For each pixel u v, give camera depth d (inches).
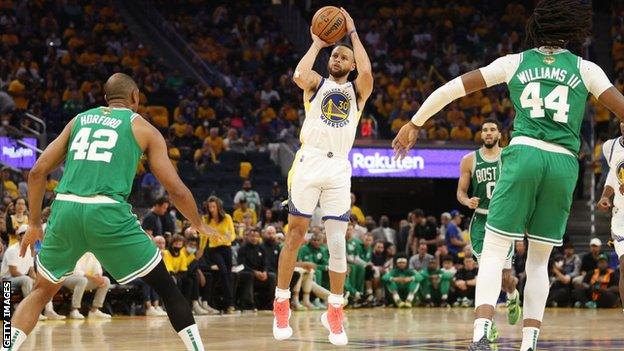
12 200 679.1
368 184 1095.6
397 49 1334.9
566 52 265.9
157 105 1139.3
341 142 332.5
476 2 1457.9
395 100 1190.9
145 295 650.2
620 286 426.9
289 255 337.1
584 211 1048.2
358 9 1427.2
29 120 973.2
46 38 1197.1
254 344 397.1
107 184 253.1
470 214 1123.9
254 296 737.0
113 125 259.3
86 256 613.6
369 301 812.0
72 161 257.1
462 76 268.2
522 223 259.3
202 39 1326.3
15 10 1217.4
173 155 979.3
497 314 669.3
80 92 1060.5
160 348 381.4
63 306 643.5
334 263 335.9
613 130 1105.4
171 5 1413.6
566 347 384.2
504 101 1178.6
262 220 868.0
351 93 332.5
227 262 701.3
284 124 1122.7
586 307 820.0
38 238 261.7
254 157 1022.4
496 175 418.9
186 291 668.1
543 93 259.8
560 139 258.2
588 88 262.7
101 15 1278.3
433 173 1014.4
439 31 1386.6
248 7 1419.8
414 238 884.0
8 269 590.2
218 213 698.8
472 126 1137.4
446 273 824.3
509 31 1409.9
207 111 1101.7
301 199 331.6
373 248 848.3
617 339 432.1
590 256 837.8
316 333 461.4
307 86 331.3
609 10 1444.4
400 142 278.2
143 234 255.4
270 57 1296.8
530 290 268.1
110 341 419.8
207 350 366.3
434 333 468.1
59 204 254.2
